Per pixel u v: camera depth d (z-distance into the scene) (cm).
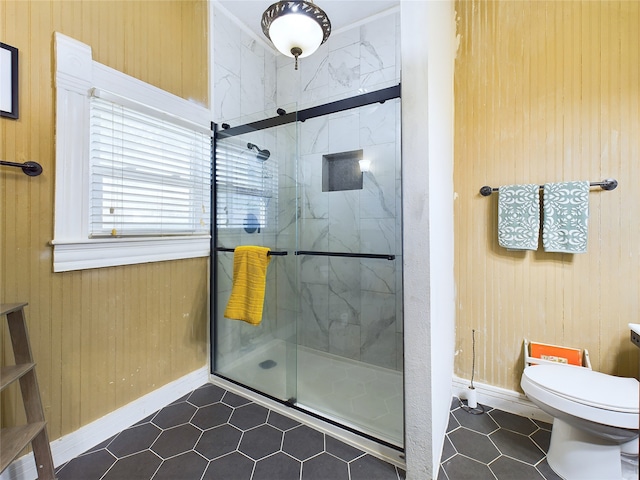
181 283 191
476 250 180
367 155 190
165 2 180
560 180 156
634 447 129
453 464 132
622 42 142
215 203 212
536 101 161
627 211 143
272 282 210
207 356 208
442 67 146
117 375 157
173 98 182
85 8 142
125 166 157
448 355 168
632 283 143
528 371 137
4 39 118
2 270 119
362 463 134
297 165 217
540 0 160
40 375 129
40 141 128
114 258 153
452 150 181
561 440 128
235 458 137
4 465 94
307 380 199
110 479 126
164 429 158
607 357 149
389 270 185
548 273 161
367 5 226
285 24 134
